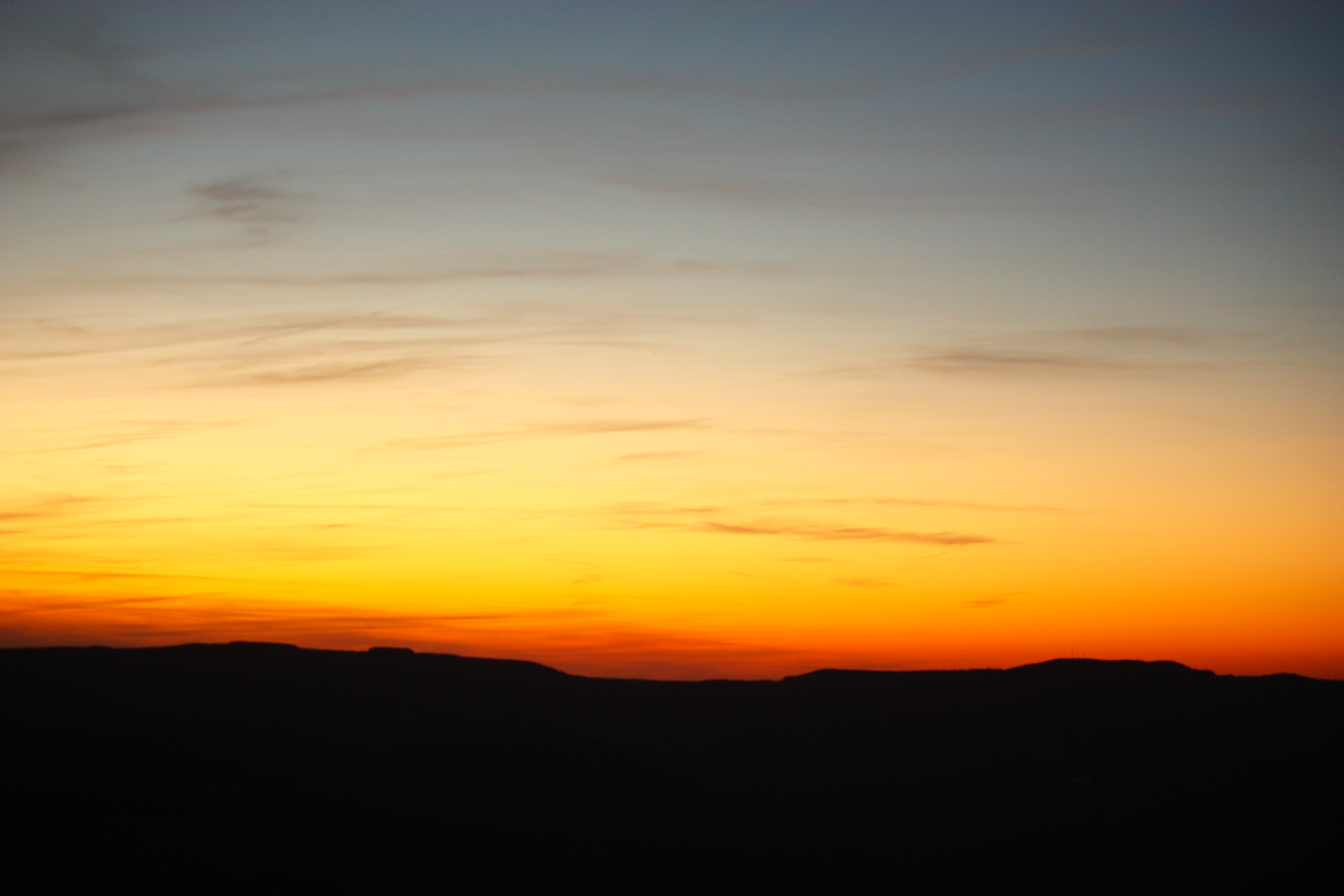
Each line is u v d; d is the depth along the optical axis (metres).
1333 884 88.50
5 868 43.59
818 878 83.06
